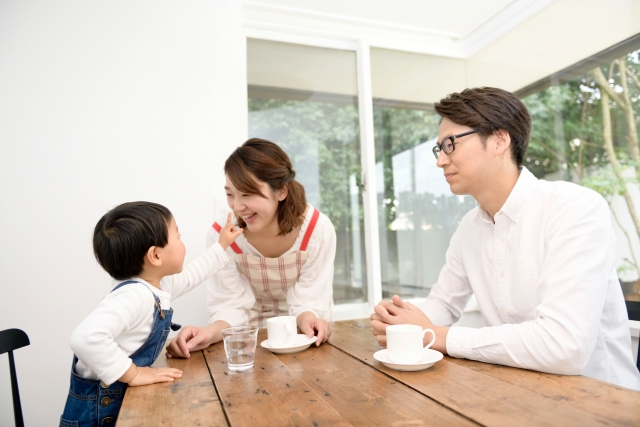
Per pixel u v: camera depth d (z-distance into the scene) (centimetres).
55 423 186
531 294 107
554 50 241
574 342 81
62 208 195
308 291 153
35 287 188
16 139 192
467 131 110
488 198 116
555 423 58
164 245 110
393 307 109
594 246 91
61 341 189
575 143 234
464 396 70
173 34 218
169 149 212
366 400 71
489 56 282
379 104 273
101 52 206
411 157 279
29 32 198
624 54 208
